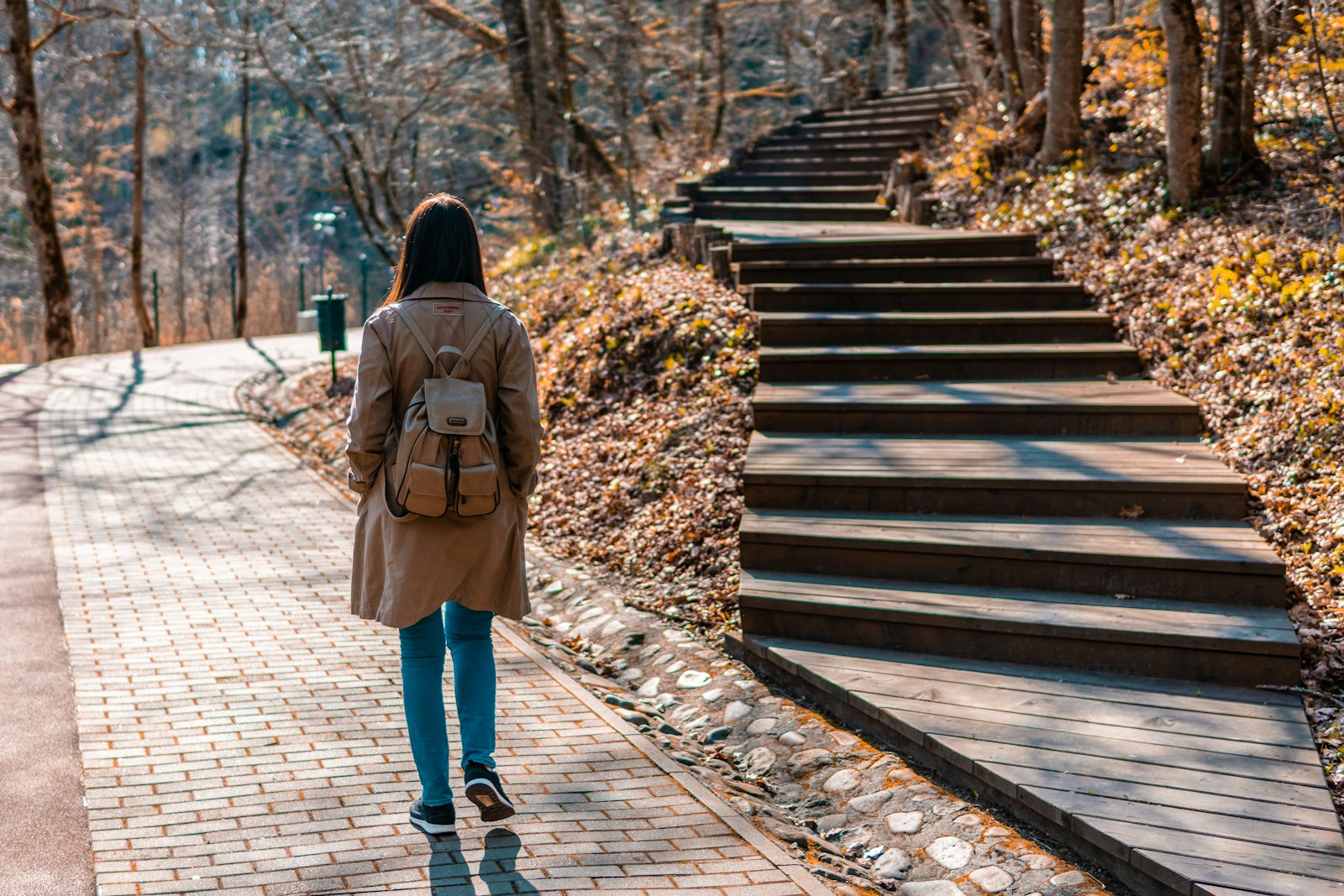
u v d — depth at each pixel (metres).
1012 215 9.70
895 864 3.43
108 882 2.92
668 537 6.42
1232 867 3.01
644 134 21.94
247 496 8.17
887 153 13.70
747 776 4.12
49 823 3.23
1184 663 4.30
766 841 3.37
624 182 17.77
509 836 3.29
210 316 32.53
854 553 5.21
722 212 12.73
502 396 3.21
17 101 19.03
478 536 3.18
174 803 3.40
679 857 3.22
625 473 7.38
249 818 3.32
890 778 3.88
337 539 7.00
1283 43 8.90
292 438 11.20
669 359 8.32
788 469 5.75
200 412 12.16
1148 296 7.52
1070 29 9.91
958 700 4.18
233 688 4.40
